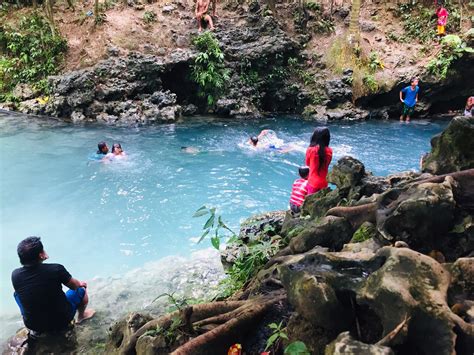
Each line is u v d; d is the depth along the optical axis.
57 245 6.46
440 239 2.30
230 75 14.72
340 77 14.72
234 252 4.23
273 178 9.19
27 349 3.73
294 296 2.04
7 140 11.10
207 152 10.69
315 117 14.38
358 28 15.02
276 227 4.46
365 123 13.84
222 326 2.33
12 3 16.20
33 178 8.88
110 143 11.14
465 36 13.98
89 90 13.30
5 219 7.18
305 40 15.76
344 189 3.53
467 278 1.82
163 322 2.66
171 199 8.11
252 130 12.73
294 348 1.85
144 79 13.84
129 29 14.79
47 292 3.75
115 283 4.72
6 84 14.46
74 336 3.84
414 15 15.41
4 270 5.78
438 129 13.05
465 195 2.37
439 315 1.62
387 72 14.30
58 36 14.75
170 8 15.48
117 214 7.49
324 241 2.84
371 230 2.60
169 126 12.98
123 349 2.73
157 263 5.27
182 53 14.16
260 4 15.94
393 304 1.69
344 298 1.94
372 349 1.56
